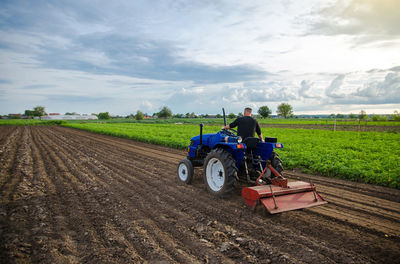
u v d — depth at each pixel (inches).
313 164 342.6
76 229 150.6
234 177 204.1
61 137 869.2
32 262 114.0
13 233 142.0
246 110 227.0
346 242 135.4
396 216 173.5
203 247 130.3
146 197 213.9
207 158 225.3
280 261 116.7
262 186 183.0
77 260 116.6
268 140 229.1
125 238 139.5
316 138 738.8
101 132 1080.2
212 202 201.5
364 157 404.2
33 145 605.6
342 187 253.4
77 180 269.3
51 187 240.7
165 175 298.2
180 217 170.2
